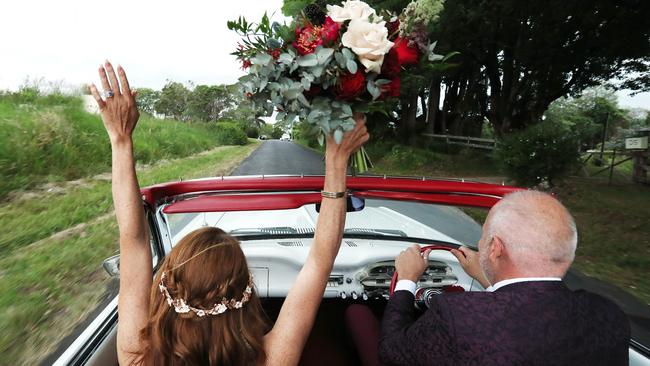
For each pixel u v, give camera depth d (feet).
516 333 3.46
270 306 8.20
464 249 5.89
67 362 5.15
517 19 54.60
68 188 31.35
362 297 8.32
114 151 4.17
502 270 3.90
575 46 56.70
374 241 8.82
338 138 3.44
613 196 38.14
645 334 6.75
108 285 13.87
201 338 3.16
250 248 8.53
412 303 4.75
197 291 3.13
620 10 48.29
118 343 3.72
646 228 26.16
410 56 3.72
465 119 100.68
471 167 66.54
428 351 3.73
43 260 16.60
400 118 89.92
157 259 7.06
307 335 3.67
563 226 3.69
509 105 71.51
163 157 65.00
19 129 34.73
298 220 9.14
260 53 3.65
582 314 3.62
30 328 11.19
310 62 3.39
